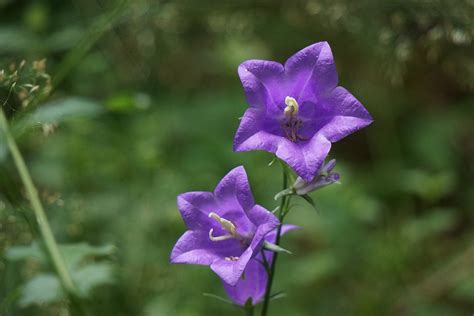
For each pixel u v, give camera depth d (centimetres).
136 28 704
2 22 732
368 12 617
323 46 300
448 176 702
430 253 688
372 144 827
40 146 668
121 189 658
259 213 282
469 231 753
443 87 849
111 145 686
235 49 801
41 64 411
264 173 683
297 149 286
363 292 653
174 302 588
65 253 399
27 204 414
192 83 812
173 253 297
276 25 729
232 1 703
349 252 667
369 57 766
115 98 461
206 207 303
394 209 761
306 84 306
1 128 402
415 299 653
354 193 693
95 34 466
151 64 754
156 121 727
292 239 677
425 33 601
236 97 809
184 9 702
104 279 405
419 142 816
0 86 397
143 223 626
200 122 770
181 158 725
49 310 473
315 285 655
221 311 597
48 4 732
